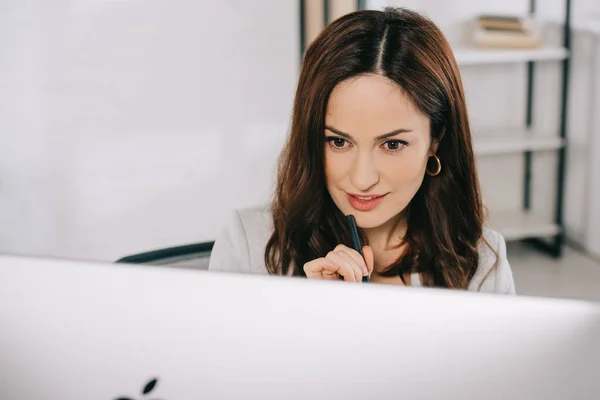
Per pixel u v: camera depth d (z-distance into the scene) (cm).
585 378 53
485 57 301
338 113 95
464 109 101
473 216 108
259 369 56
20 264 58
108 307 57
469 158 104
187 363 56
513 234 321
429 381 55
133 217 298
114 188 295
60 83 285
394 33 94
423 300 55
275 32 286
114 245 300
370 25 94
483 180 347
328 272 95
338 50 94
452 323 54
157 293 56
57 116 288
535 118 340
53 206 295
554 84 335
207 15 283
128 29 282
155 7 281
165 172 295
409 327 55
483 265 112
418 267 108
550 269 318
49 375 58
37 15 279
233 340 56
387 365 55
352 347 55
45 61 283
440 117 97
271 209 119
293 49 288
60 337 58
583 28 315
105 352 57
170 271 57
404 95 93
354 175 97
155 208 298
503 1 325
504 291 112
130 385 57
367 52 93
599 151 317
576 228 337
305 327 55
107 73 285
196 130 292
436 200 106
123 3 280
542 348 54
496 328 54
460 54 299
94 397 57
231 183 298
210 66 287
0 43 281
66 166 292
